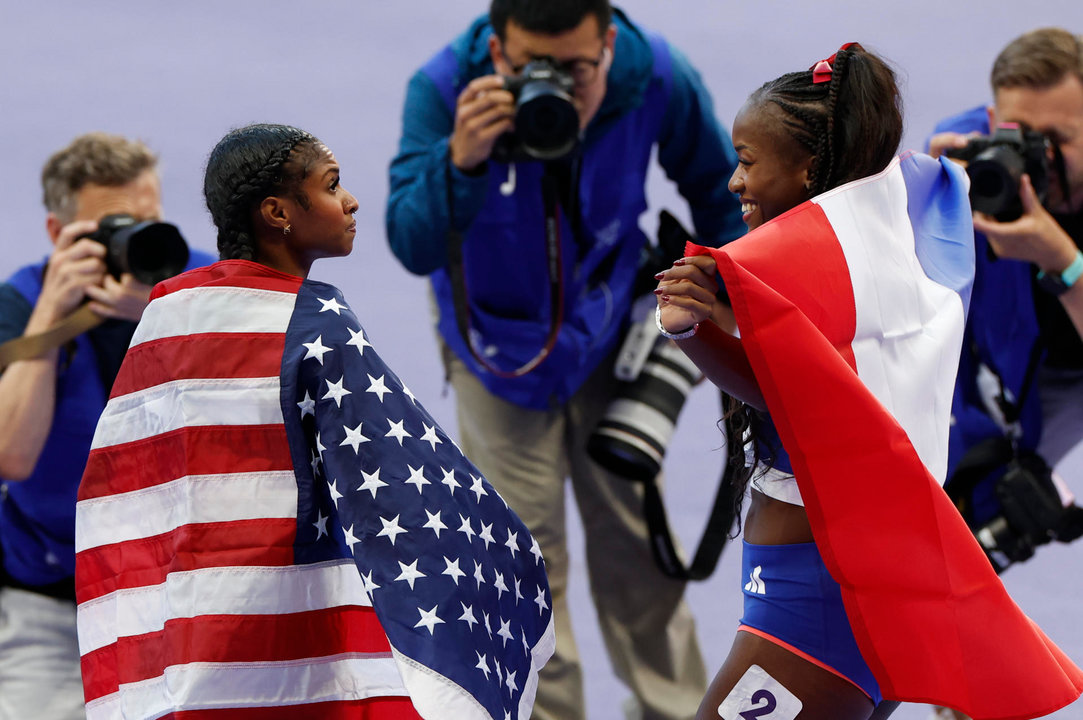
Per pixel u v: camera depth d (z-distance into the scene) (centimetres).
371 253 3416
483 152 1590
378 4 5541
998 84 1534
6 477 1452
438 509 1016
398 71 4825
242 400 1020
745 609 1088
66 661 1493
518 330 1673
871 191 1025
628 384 1666
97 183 1514
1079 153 1512
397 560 999
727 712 1059
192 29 5234
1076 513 1574
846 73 1033
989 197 1466
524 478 1667
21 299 1508
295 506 1026
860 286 996
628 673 1731
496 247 1655
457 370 1725
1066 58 1499
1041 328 1549
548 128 1565
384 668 1065
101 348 1497
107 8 5453
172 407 1038
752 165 1047
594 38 1584
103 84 4619
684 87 1694
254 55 4962
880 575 959
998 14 5306
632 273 1703
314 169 1042
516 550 1070
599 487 1714
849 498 956
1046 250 1473
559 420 1691
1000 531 1548
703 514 2294
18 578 1491
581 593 2084
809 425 950
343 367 1018
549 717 1616
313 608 1042
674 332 982
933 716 1558
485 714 993
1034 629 973
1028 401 1591
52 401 1457
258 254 1054
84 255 1448
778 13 5366
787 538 1052
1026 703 955
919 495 951
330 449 1011
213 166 1048
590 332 1664
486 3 5600
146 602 1066
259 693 1027
